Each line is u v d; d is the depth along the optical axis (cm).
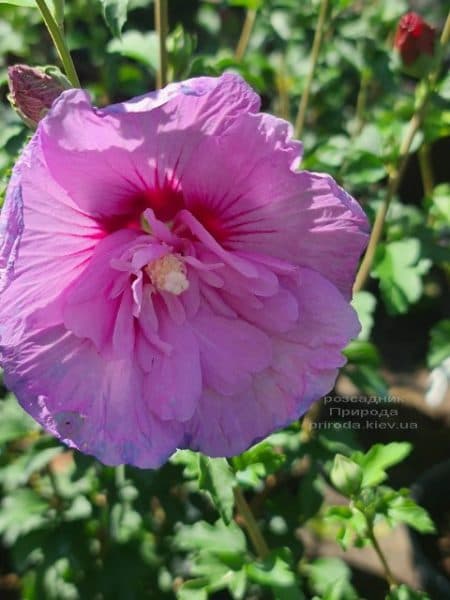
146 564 33
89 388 19
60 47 22
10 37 42
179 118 17
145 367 19
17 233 16
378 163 31
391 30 38
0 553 42
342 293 20
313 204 19
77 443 19
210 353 20
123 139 17
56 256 19
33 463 31
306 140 39
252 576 26
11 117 31
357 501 26
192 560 30
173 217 20
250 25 39
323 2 33
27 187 17
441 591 35
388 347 55
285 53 40
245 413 20
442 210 33
